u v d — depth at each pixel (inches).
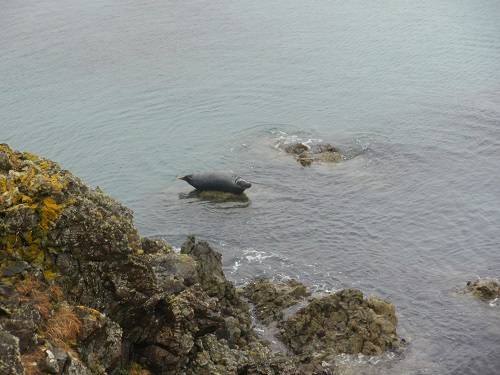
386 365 1180.5
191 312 928.3
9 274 823.7
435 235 1585.9
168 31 3216.0
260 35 3112.7
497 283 1378.0
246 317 1258.0
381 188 1817.2
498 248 1517.0
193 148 2107.5
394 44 2915.8
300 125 2239.2
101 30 3265.3
